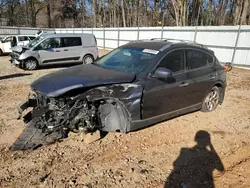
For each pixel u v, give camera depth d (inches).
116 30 848.3
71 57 475.5
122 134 164.1
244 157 143.6
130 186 112.3
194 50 190.4
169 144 154.9
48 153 137.1
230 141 163.9
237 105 249.1
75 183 112.9
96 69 165.5
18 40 683.4
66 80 141.9
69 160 131.6
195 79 186.2
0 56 671.1
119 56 182.4
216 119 203.3
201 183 116.6
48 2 1872.5
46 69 452.4
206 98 210.2
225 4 1155.9
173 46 175.5
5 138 154.0
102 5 1633.9
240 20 768.9
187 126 184.2
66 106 135.6
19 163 127.0
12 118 188.1
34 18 1809.8
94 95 138.1
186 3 967.6
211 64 207.8
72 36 475.5
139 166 129.0
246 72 462.0
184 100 182.1
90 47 498.0
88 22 1878.7
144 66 159.5
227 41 518.0
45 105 140.3
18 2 1665.8
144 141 156.9
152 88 153.9
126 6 1510.8
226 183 117.3
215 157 141.8
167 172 124.6
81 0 1887.3
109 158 135.5
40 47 443.8
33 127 152.1
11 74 394.3
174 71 171.2
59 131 146.0
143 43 191.8
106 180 116.0
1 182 112.0
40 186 110.3
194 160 137.3
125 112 145.9
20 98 247.3
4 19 1631.4
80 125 140.7
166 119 176.1
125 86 145.1
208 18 1168.8
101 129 149.4
